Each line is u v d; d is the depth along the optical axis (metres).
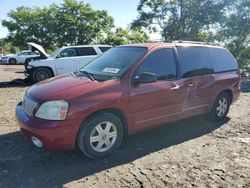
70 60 13.19
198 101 5.73
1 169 4.09
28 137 4.27
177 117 5.38
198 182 3.85
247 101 8.87
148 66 4.92
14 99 8.86
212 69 6.07
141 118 4.78
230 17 22.92
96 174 4.02
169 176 3.99
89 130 4.25
